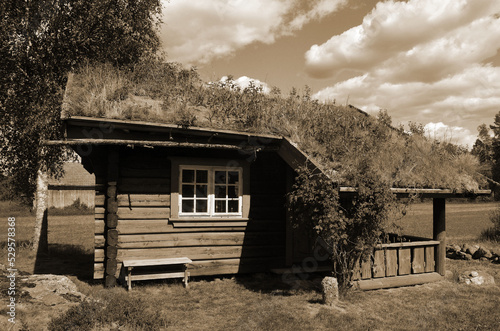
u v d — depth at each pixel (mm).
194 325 5578
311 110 10789
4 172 13867
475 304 7043
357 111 12680
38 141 12586
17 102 11945
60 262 11133
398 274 8508
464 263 11281
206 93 10000
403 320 6043
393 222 7395
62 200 33188
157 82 10094
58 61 12859
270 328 5414
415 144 9828
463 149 10273
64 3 12711
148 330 5141
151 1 14203
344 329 5527
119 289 7387
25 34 12383
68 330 4621
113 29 13531
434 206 9391
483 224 24344
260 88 10688
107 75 9258
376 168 7664
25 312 4930
